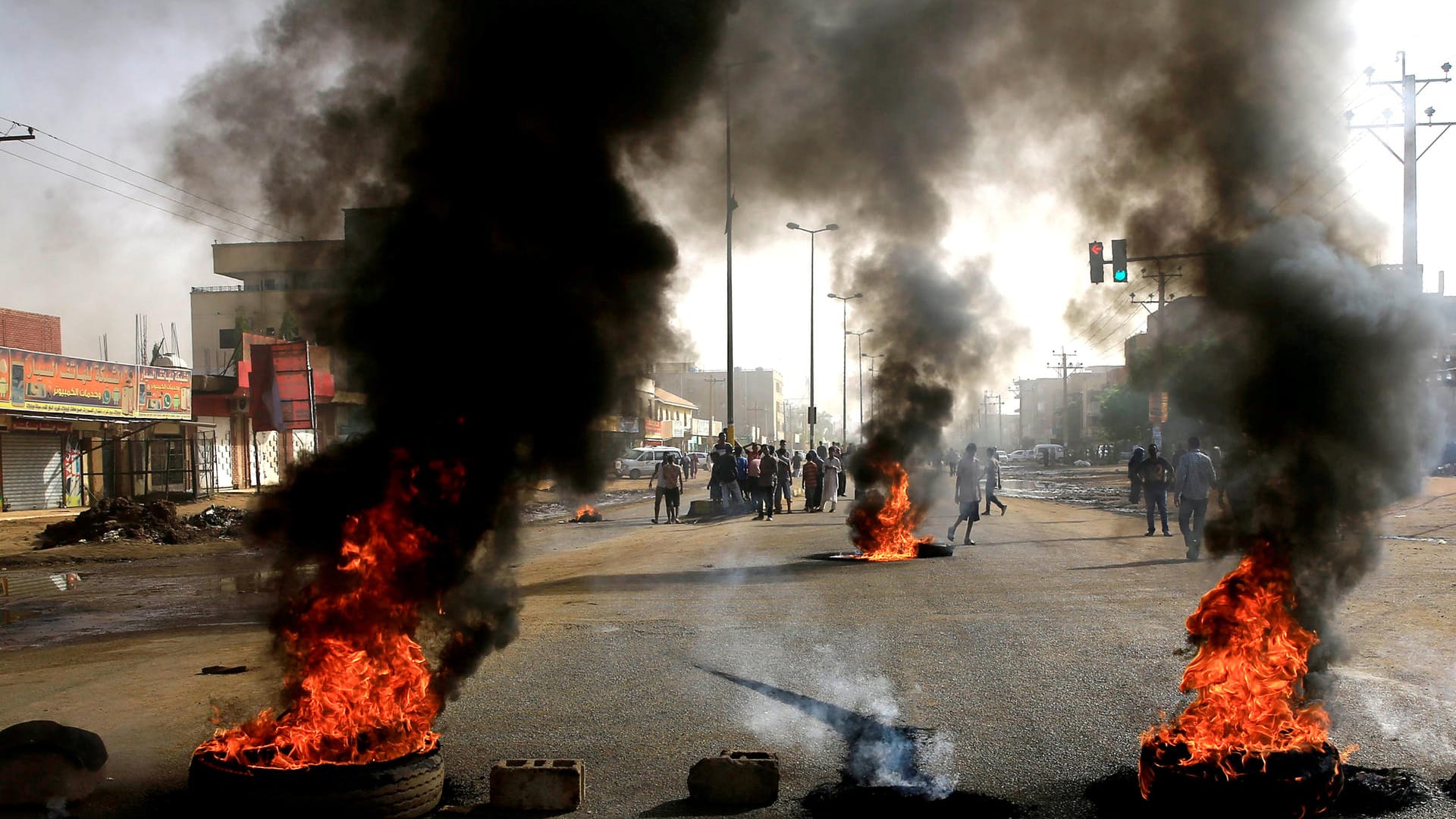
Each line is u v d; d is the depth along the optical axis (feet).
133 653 25.88
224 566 47.34
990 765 15.31
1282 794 12.32
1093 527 60.95
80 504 88.53
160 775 15.07
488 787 14.71
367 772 12.55
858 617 29.04
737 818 13.35
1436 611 27.20
